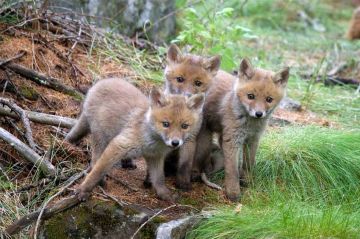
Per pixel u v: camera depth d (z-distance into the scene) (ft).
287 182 39.55
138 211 33.45
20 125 40.22
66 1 53.11
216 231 32.48
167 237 31.50
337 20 97.55
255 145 38.88
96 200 33.96
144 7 58.29
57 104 43.04
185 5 59.88
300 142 42.11
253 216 33.50
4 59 43.47
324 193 38.91
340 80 60.80
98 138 36.32
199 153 39.09
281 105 52.70
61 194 35.45
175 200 35.86
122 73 48.70
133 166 39.04
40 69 44.93
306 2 95.96
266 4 90.02
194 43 51.72
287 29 85.97
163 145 34.55
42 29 48.37
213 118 38.93
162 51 52.90
